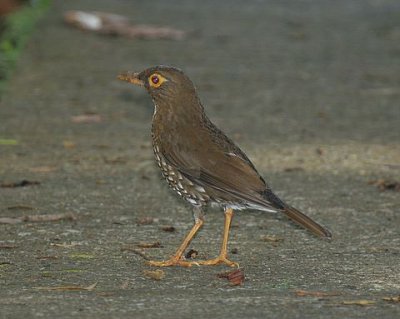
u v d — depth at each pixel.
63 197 12.50
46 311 8.46
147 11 26.34
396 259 10.27
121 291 9.10
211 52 21.92
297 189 13.03
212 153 10.05
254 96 18.42
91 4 27.00
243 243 10.84
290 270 9.88
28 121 16.33
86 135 15.59
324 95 18.59
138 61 20.88
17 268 9.79
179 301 8.80
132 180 13.33
